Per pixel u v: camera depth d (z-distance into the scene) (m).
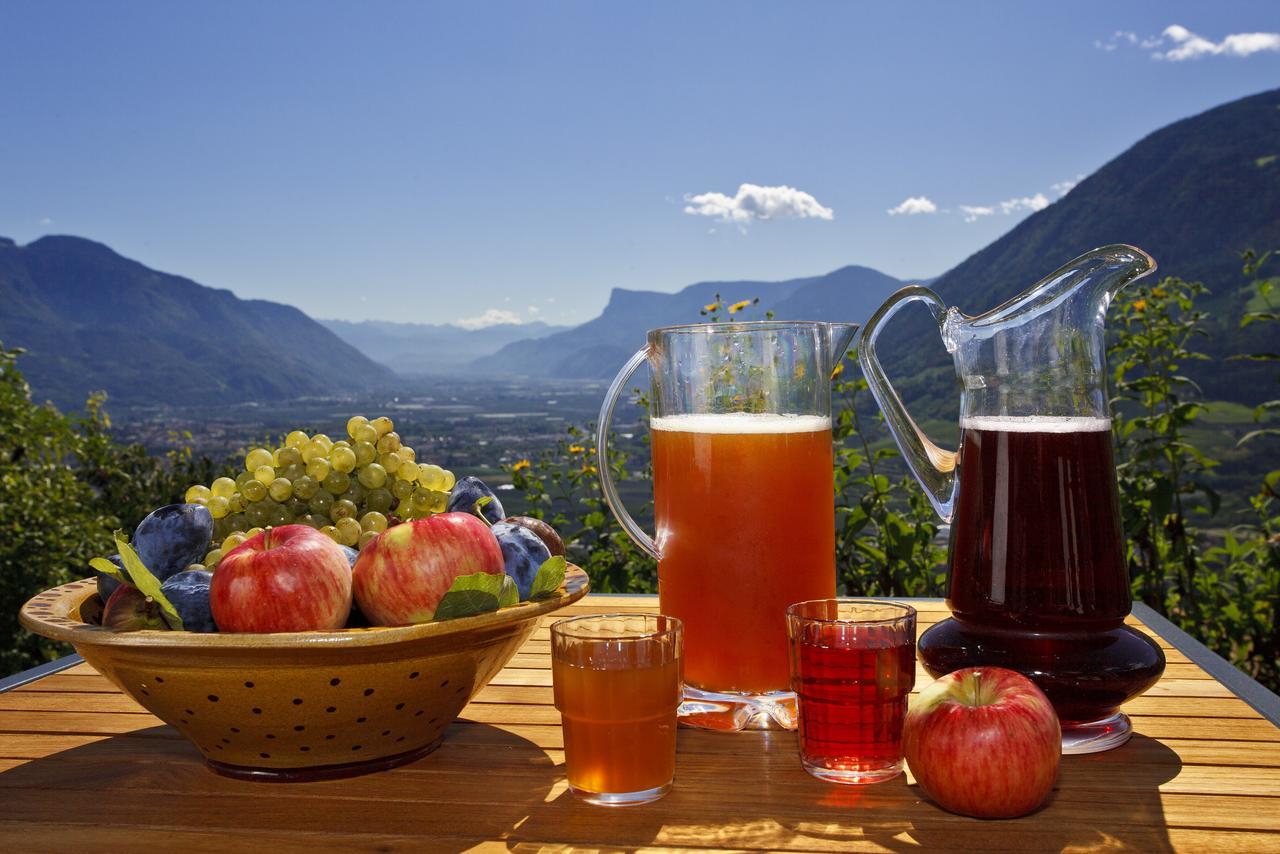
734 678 1.14
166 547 1.08
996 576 1.08
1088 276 1.09
